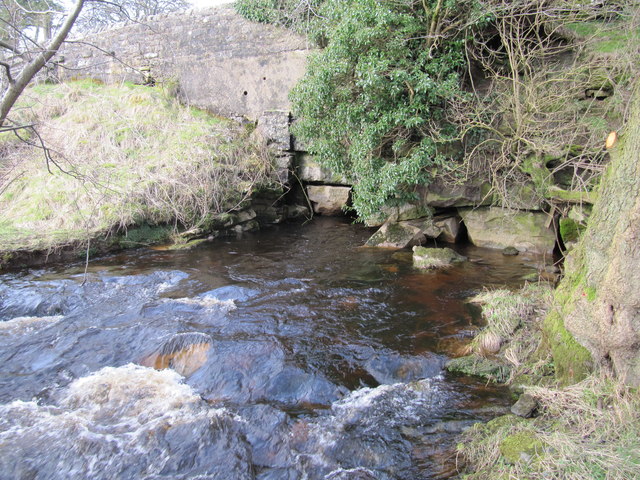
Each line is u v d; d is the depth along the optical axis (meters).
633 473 2.71
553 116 7.34
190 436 3.80
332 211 11.95
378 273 7.77
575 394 3.66
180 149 10.45
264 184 10.80
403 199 8.85
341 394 4.48
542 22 7.35
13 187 9.53
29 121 11.29
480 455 3.46
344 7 8.05
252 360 4.92
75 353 5.15
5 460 3.56
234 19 11.79
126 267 7.89
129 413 4.17
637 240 3.19
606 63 6.86
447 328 5.69
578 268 4.11
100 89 12.75
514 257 8.59
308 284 7.24
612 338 3.41
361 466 3.57
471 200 9.05
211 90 12.30
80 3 4.45
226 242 9.77
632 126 3.32
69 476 3.45
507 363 4.80
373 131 7.94
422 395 4.43
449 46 8.00
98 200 8.88
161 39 12.63
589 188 7.20
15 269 7.62
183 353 5.08
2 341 5.44
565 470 2.90
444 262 8.12
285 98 11.51
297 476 3.48
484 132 8.30
